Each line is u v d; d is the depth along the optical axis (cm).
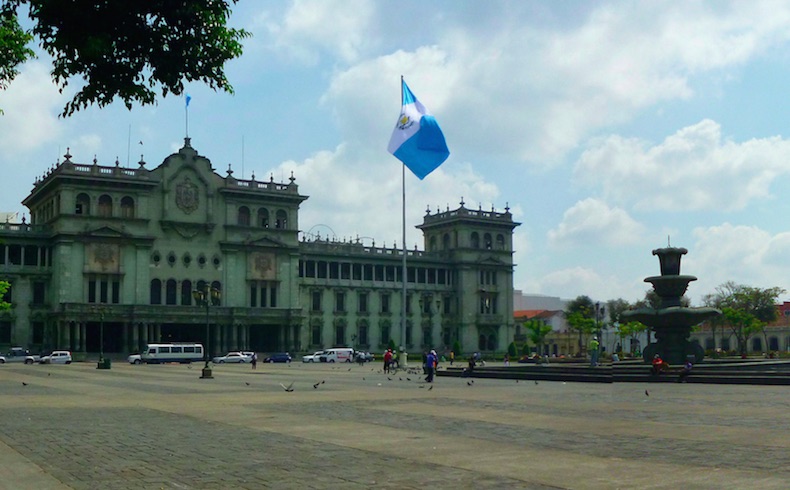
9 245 12175
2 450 1923
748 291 16700
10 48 2886
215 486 1463
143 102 1495
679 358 6222
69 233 12012
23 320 12100
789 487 1440
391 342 14112
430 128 6994
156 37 1451
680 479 1523
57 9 1377
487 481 1503
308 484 1477
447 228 16025
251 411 3012
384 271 15138
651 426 2444
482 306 15812
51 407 3228
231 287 13225
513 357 14825
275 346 13850
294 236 13888
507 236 16275
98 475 1578
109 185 12375
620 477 1545
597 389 4434
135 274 12488
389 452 1880
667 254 6306
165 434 2255
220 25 1473
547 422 2570
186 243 12950
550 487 1445
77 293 12050
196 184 13088
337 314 14525
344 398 3712
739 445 1995
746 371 5316
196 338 13475
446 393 4084
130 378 6203
